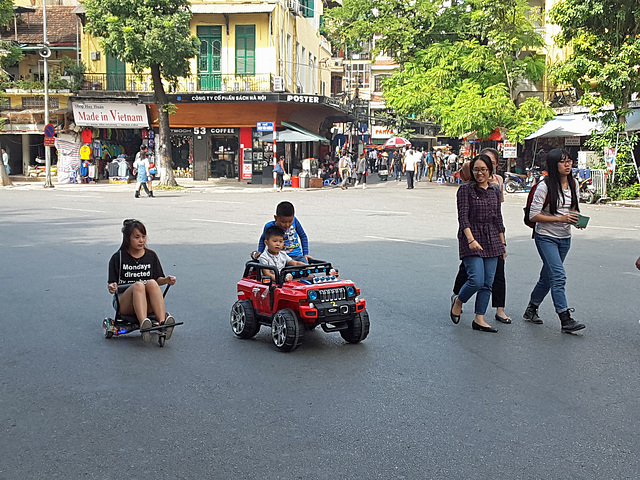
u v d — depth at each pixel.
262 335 7.51
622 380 5.95
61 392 5.55
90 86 37.72
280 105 36.78
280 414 5.08
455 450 4.47
